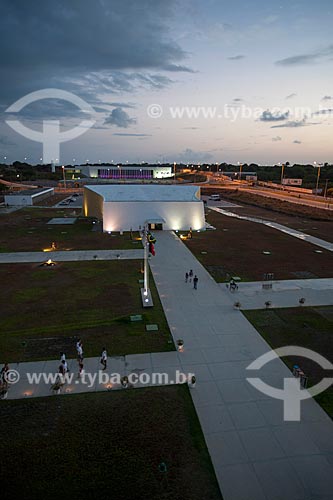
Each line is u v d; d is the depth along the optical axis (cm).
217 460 1277
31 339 2117
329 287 3089
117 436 1370
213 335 2194
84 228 5794
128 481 1181
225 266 3697
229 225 6262
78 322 2348
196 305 2659
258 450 1327
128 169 18650
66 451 1295
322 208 8181
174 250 4369
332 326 2323
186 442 1352
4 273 3403
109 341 2100
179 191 6284
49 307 2600
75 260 3875
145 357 1934
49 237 5081
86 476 1195
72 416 1474
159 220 5522
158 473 1213
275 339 2148
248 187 14450
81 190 13250
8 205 8762
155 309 2575
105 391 1647
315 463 1277
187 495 1138
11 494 1127
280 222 6638
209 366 1859
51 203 9412
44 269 3538
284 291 2978
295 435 1401
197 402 1580
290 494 1158
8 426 1411
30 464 1238
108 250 4328
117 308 2588
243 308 2609
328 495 1158
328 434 1409
